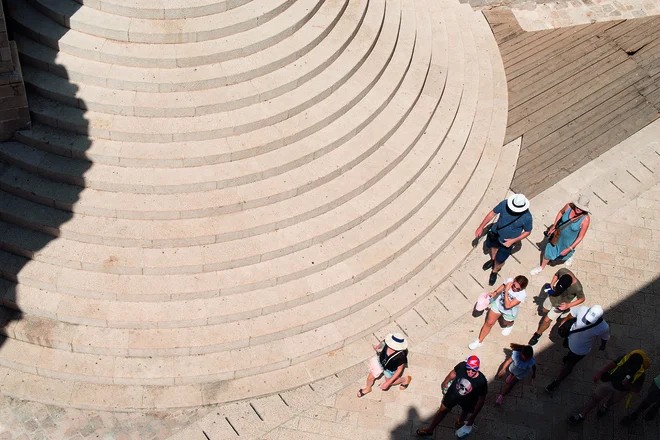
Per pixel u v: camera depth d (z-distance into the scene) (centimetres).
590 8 1959
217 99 1310
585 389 1336
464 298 1420
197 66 1323
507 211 1337
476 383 1147
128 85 1289
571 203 1406
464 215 1482
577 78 1800
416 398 1294
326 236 1340
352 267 1346
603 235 1548
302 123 1359
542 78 1792
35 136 1264
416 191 1440
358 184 1374
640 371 1199
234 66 1334
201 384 1256
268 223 1302
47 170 1258
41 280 1235
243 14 1348
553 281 1338
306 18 1405
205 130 1293
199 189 1292
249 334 1268
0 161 1281
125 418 1226
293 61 1385
